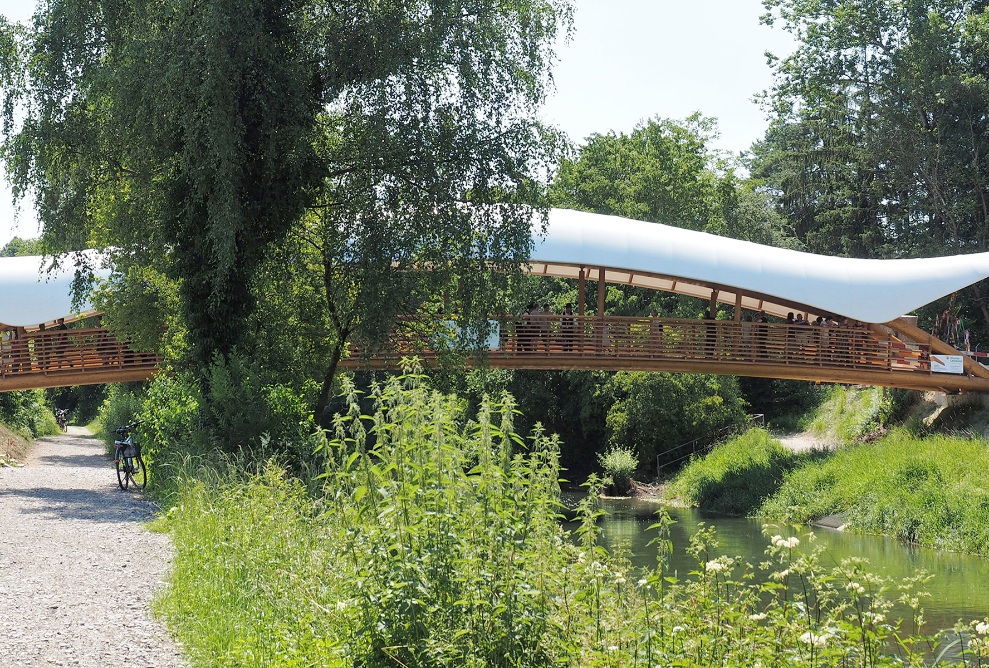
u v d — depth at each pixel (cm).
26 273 3061
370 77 2108
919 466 2658
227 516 1020
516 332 3133
